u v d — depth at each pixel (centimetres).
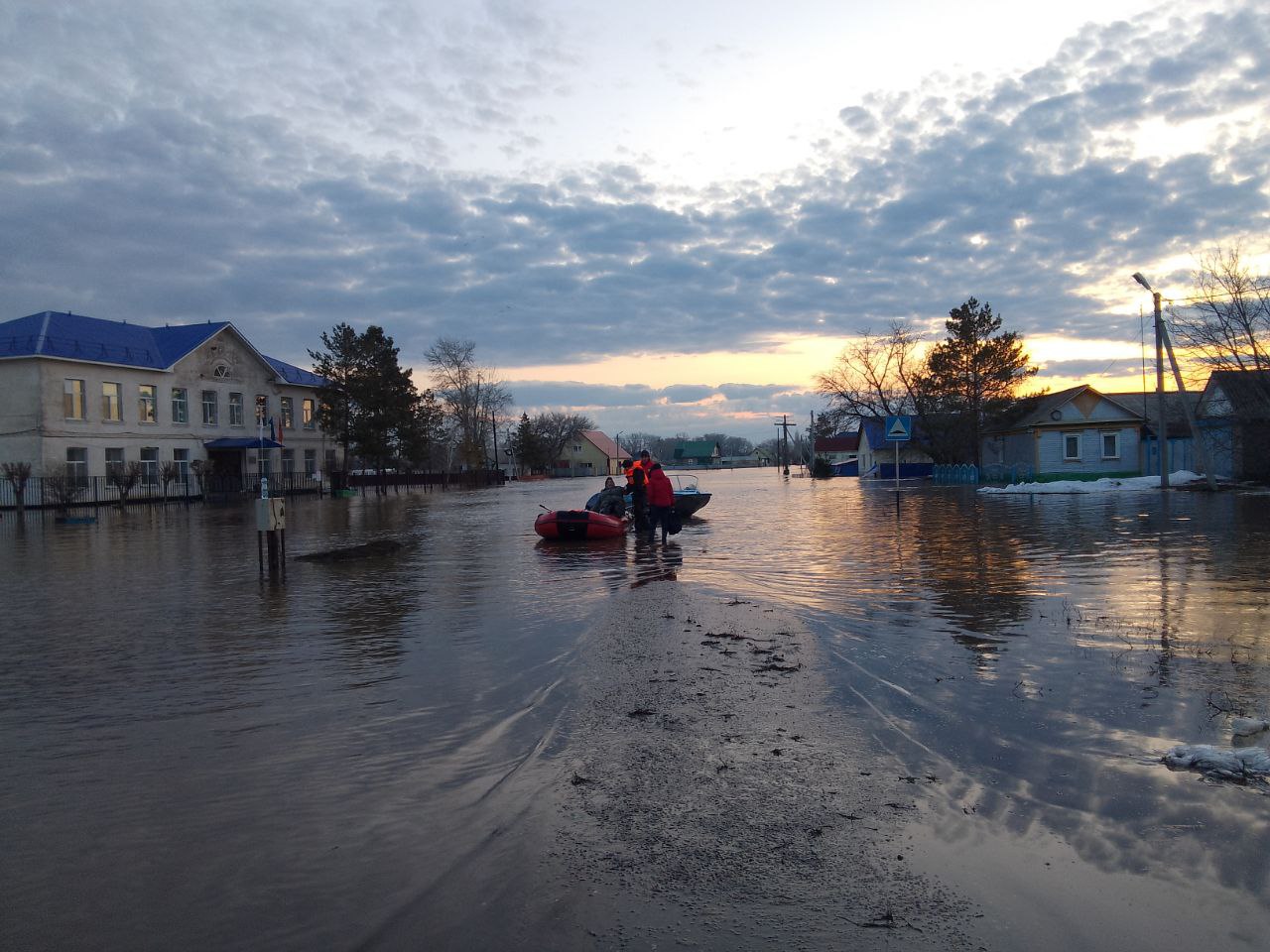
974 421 4806
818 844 360
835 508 2828
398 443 5728
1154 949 281
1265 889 317
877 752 470
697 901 315
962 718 523
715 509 2897
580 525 1822
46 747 516
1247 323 2923
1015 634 762
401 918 308
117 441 4288
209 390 4938
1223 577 1048
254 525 2716
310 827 390
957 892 319
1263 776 415
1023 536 1661
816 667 655
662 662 679
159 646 820
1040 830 370
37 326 4159
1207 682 584
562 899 318
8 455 3909
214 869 351
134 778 459
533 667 692
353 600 1083
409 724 549
